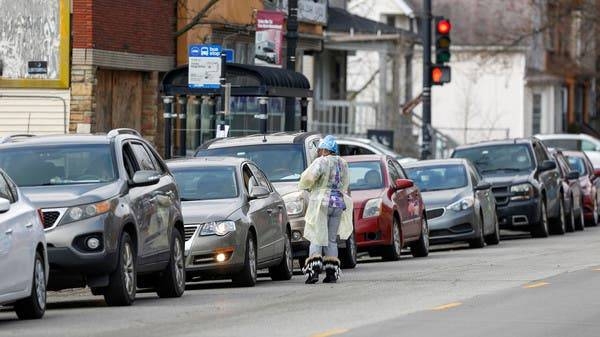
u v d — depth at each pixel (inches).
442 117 6397.6
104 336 1301.7
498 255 2481.5
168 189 1770.4
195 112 3221.0
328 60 4877.0
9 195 1469.0
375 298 1651.1
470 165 2893.7
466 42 6323.8
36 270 1492.4
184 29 3154.5
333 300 1641.2
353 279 1982.0
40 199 1561.3
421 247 2588.6
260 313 1503.4
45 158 1665.8
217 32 3457.2
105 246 1555.1
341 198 1936.5
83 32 2918.3
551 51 6604.3
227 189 1950.1
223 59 2524.6
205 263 1856.5
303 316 1453.0
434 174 2837.1
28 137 1731.1
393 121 4835.1
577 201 3531.0
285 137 2306.8
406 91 5064.0
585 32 6127.0
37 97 2942.9
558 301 1578.5
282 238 2063.2
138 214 1647.4
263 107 2657.5
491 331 1299.2
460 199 2748.5
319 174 1920.5
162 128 3218.5
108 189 1603.1
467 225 2738.7
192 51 2532.0
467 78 6363.2
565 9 5841.5
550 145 4714.6
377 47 4761.3
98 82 2987.2
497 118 6353.3
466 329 1314.0
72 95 2930.6
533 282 1831.9
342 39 4667.8
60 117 2935.5
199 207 1891.0
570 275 1936.5
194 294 1808.6
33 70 2935.5
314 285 1900.8
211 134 2989.7
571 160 3816.4
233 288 1894.7
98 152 1672.0
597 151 4692.4
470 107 6387.8
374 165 2491.4
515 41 5693.9
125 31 3051.2
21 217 1457.9
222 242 1855.3
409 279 1940.2
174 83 2657.5
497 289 1739.7
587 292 1684.3
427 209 2746.1
